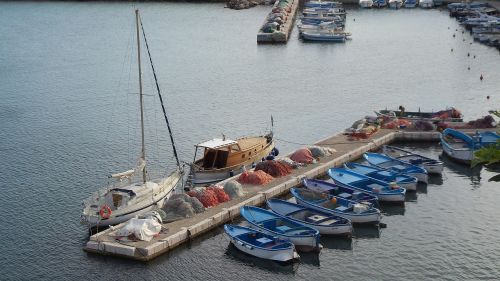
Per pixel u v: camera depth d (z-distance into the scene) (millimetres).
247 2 191500
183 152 76000
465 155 71062
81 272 49969
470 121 81562
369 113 91562
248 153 68625
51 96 101125
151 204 56906
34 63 124125
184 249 53125
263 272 50125
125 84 108125
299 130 84312
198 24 166625
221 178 65812
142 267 50375
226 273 49938
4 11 186625
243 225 57062
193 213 56750
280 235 52406
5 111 93000
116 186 59031
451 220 58688
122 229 52625
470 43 140500
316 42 145375
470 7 176625
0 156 74750
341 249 53531
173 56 130000
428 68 118312
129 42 143625
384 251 53188
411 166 66938
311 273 50000
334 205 58844
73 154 75312
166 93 102375
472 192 64875
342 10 177875
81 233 56219
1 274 50125
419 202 62562
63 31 157125
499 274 49594
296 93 102438
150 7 191750
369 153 70750
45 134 82750
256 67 121062
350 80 110500
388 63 122938
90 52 133625
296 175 65812
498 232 56281
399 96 100125
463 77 111438
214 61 125875
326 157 70938
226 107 94688
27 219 58906
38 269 50688
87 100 98688
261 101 97812
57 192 64625
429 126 79875
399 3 190250
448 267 50656
